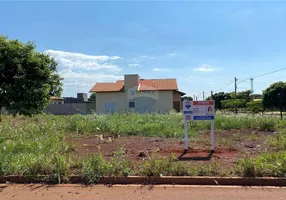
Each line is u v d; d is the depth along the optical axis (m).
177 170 6.05
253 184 5.67
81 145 9.81
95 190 5.43
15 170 6.25
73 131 13.87
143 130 13.30
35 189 5.52
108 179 5.88
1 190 5.48
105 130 13.90
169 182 5.80
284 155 6.71
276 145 9.25
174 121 16.03
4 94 7.51
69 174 6.04
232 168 6.34
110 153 8.38
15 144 8.33
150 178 5.85
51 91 8.52
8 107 7.53
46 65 8.16
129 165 6.57
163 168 6.14
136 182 5.84
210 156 7.80
